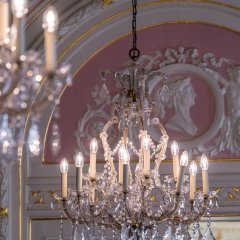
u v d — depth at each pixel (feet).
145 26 30.66
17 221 29.66
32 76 17.79
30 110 18.22
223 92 30.48
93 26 30.50
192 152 30.12
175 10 30.58
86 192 23.66
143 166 23.30
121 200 22.93
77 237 29.40
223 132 30.27
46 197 29.86
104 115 30.40
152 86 30.37
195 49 30.66
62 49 30.48
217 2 30.53
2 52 17.79
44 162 30.14
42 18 30.07
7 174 29.58
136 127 29.96
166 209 22.67
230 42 30.73
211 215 29.68
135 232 22.61
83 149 30.27
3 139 20.08
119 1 30.37
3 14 17.92
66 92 30.55
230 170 29.99
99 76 30.60
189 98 30.40
